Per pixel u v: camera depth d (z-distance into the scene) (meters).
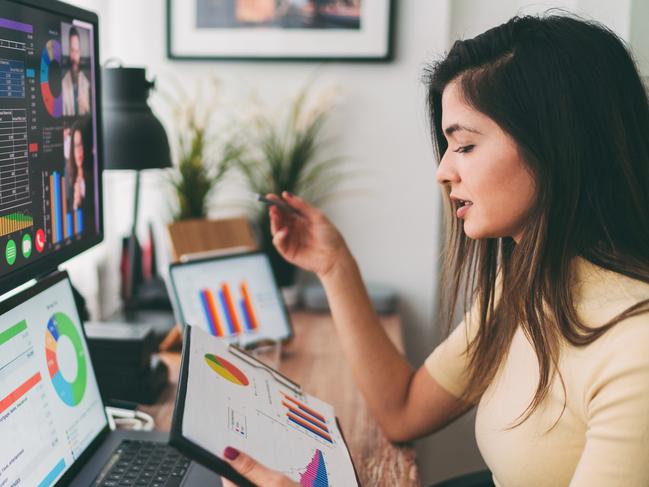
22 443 0.80
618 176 0.82
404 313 2.22
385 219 2.18
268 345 1.57
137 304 1.86
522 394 0.94
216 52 2.11
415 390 1.16
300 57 2.10
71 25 1.08
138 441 1.03
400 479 1.04
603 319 0.80
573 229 0.83
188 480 0.93
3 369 0.78
